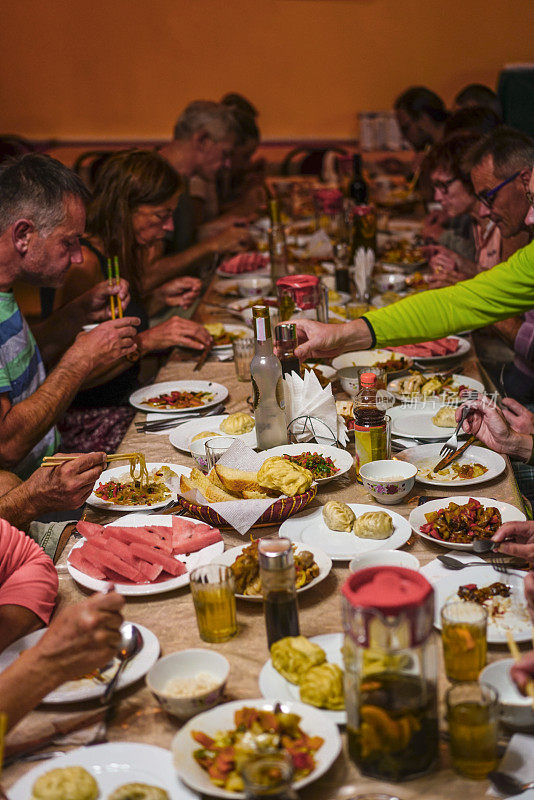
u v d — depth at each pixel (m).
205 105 4.59
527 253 2.27
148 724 1.19
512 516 1.64
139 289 3.27
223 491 1.75
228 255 4.23
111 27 6.85
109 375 3.09
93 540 1.57
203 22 6.82
